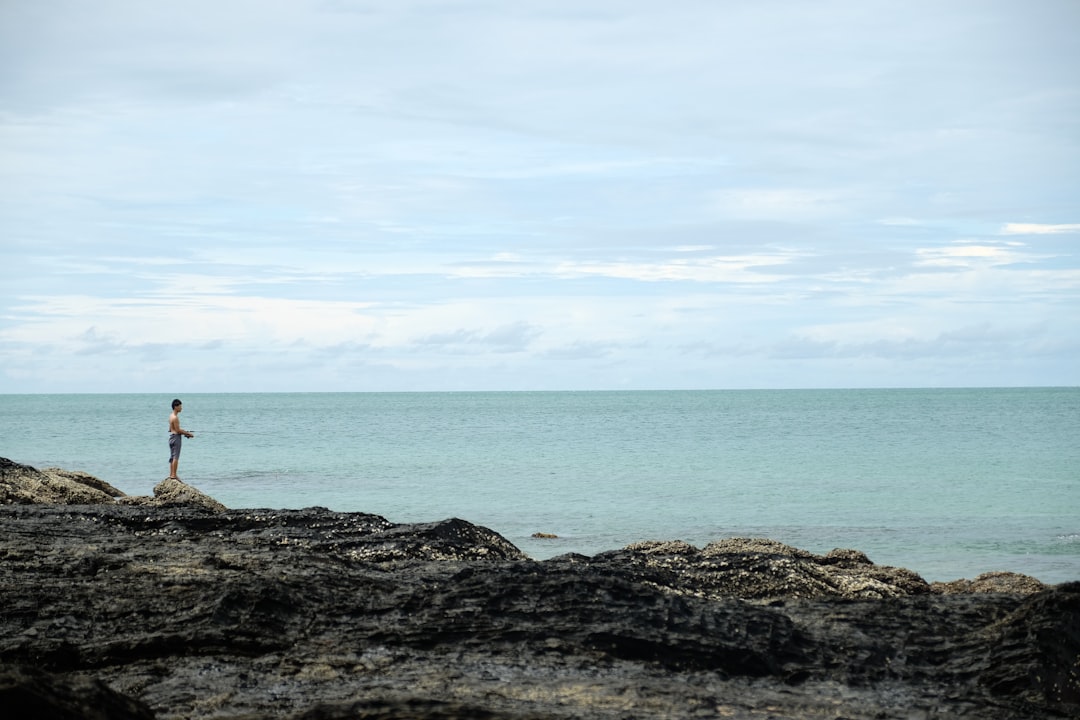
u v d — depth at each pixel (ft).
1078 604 30.83
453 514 107.55
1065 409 479.82
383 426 333.83
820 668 29.78
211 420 398.21
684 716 24.79
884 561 81.30
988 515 107.86
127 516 54.03
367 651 29.73
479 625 31.24
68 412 552.00
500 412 513.04
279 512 55.36
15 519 53.06
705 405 628.69
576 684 27.04
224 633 30.32
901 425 321.93
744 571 46.24
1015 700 27.53
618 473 154.20
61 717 18.58
